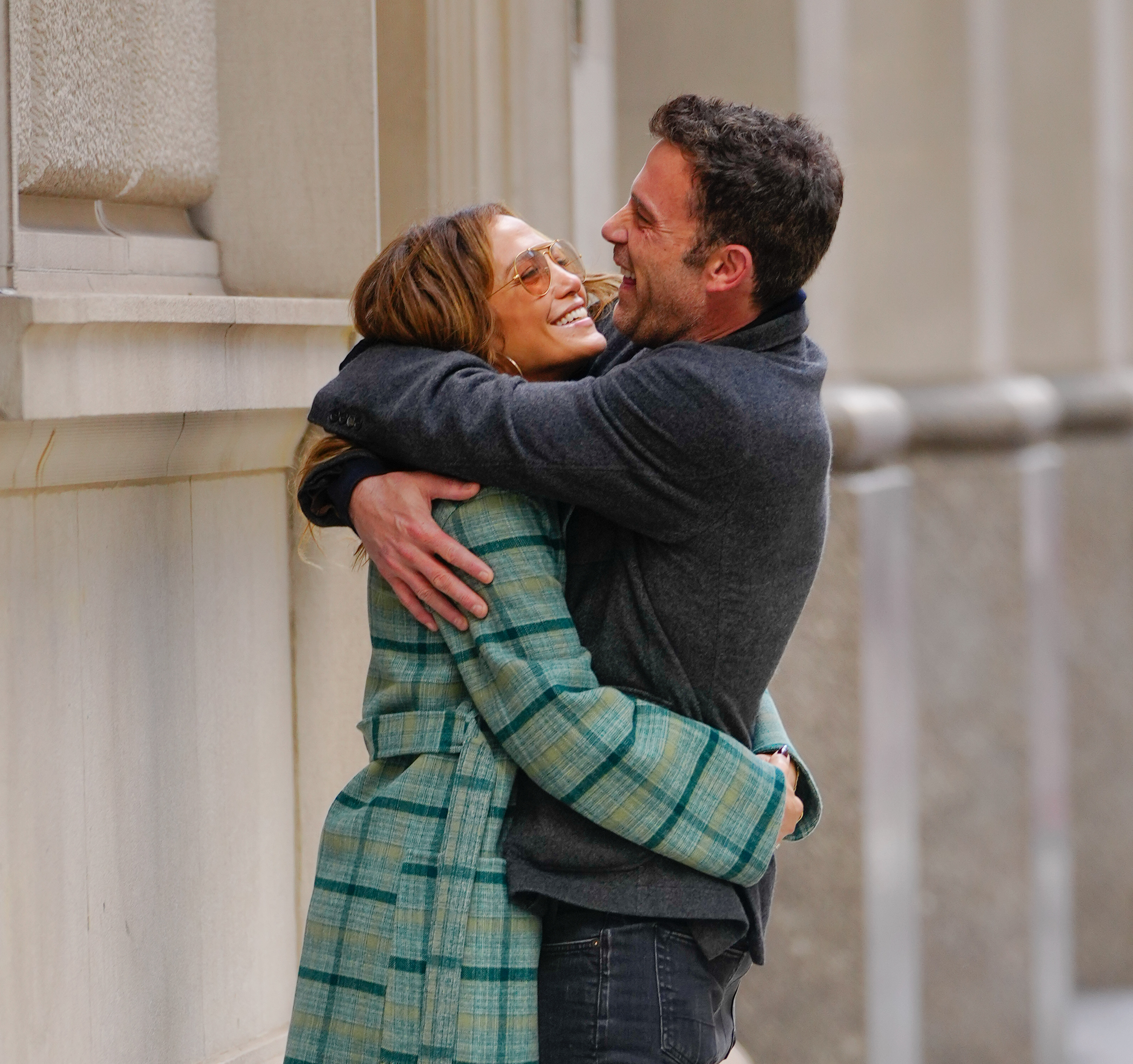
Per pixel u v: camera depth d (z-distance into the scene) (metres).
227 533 8.25
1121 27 24.69
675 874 6.11
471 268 6.45
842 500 15.29
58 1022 7.16
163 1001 7.86
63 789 7.13
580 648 6.11
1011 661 19.97
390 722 6.38
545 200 10.55
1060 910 21.91
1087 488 24.70
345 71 8.72
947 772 19.53
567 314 6.66
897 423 16.52
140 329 6.84
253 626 8.48
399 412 6.12
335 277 8.82
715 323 6.42
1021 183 24.12
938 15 19.27
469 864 5.99
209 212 8.88
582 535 6.40
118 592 7.46
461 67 10.02
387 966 6.09
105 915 7.43
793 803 6.51
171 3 8.38
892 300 19.56
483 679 6.07
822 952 15.39
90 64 7.70
